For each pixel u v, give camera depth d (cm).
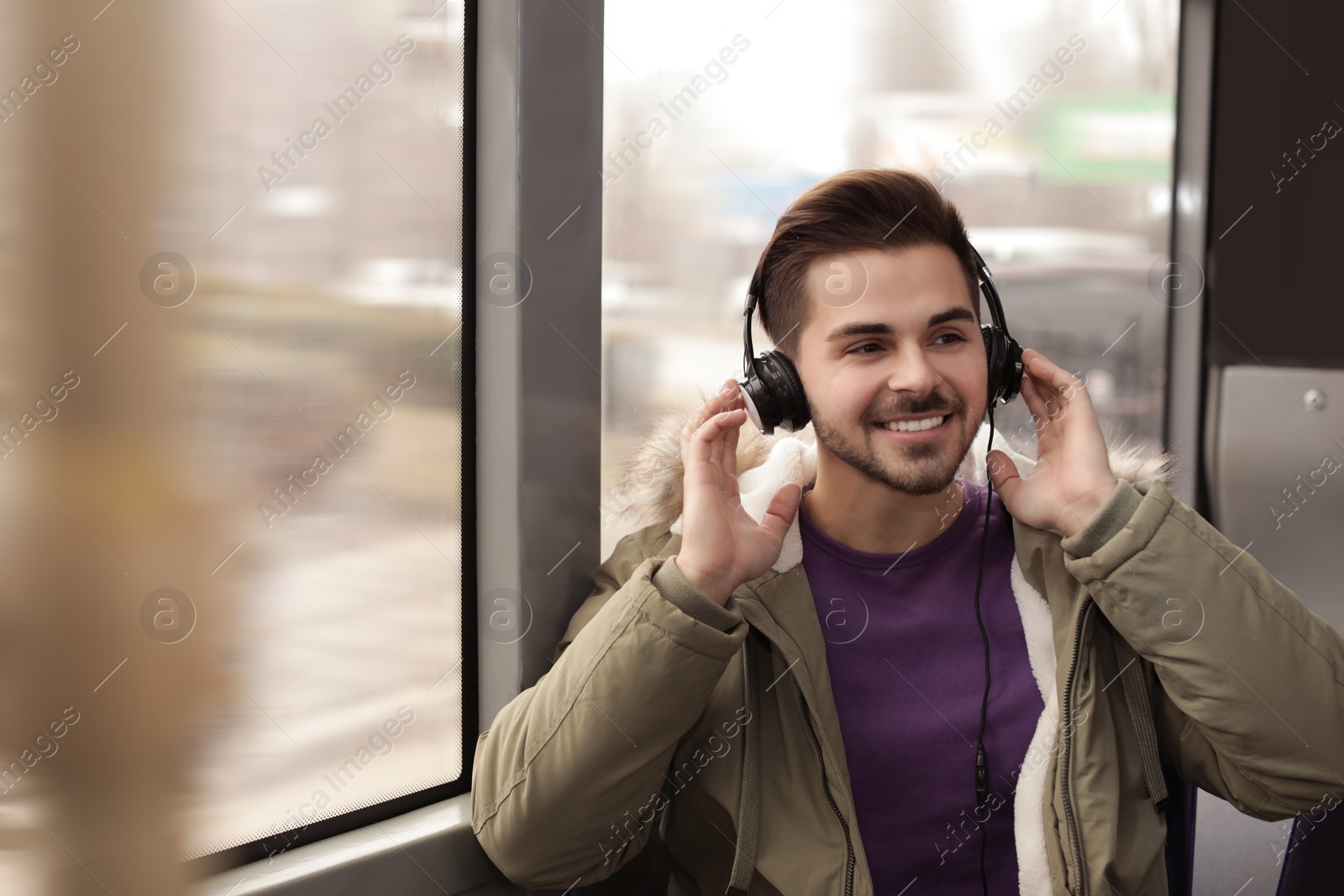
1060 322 198
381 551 103
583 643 96
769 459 118
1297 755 98
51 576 80
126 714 84
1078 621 103
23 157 77
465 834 106
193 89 86
